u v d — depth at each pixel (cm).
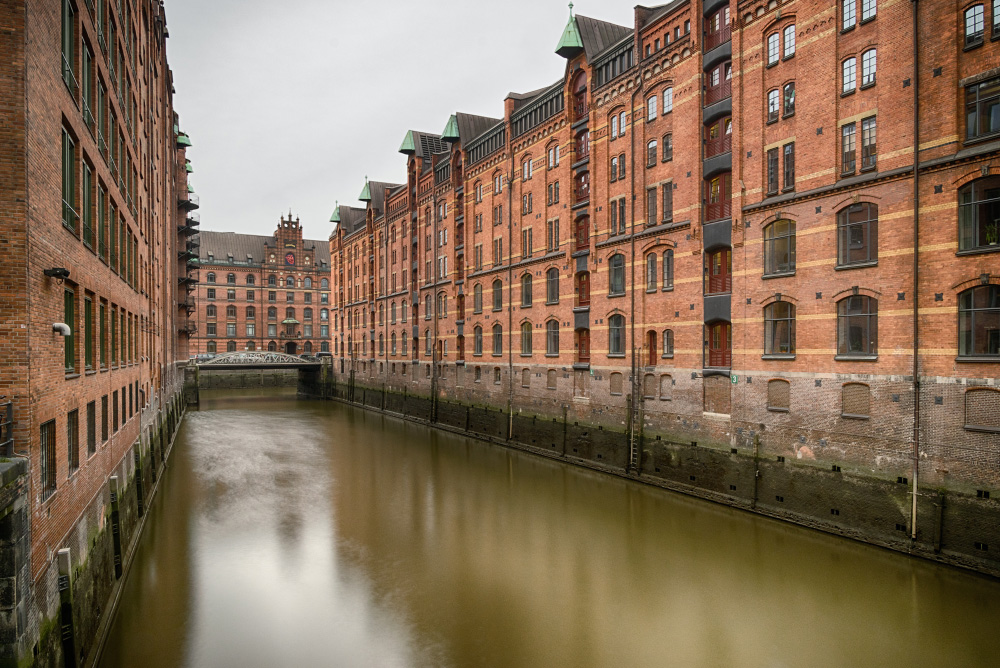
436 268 4722
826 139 1969
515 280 3722
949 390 1627
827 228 1956
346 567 1797
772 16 2139
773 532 1964
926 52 1703
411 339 5159
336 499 2527
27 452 899
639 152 2772
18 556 826
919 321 1695
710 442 2358
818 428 1962
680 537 1969
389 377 5619
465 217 4284
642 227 2747
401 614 1504
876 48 1834
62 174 1160
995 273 1541
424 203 4978
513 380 3684
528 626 1440
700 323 2430
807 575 1647
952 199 1634
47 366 1009
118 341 1759
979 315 1582
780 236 2122
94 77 1459
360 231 6406
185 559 1864
